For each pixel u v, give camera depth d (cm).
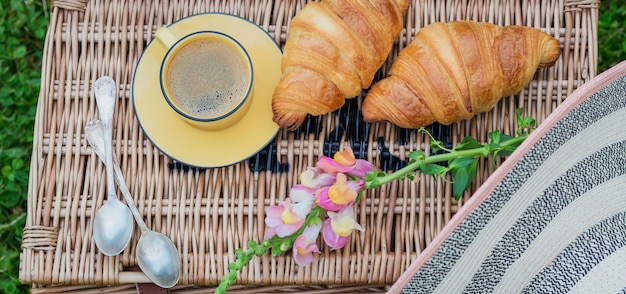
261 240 87
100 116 87
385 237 87
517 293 78
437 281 79
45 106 88
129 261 87
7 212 125
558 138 78
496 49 83
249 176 87
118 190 88
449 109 83
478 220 78
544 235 78
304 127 88
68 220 87
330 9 83
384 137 88
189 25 86
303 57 83
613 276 74
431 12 88
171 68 84
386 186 87
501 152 85
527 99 88
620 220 76
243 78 84
